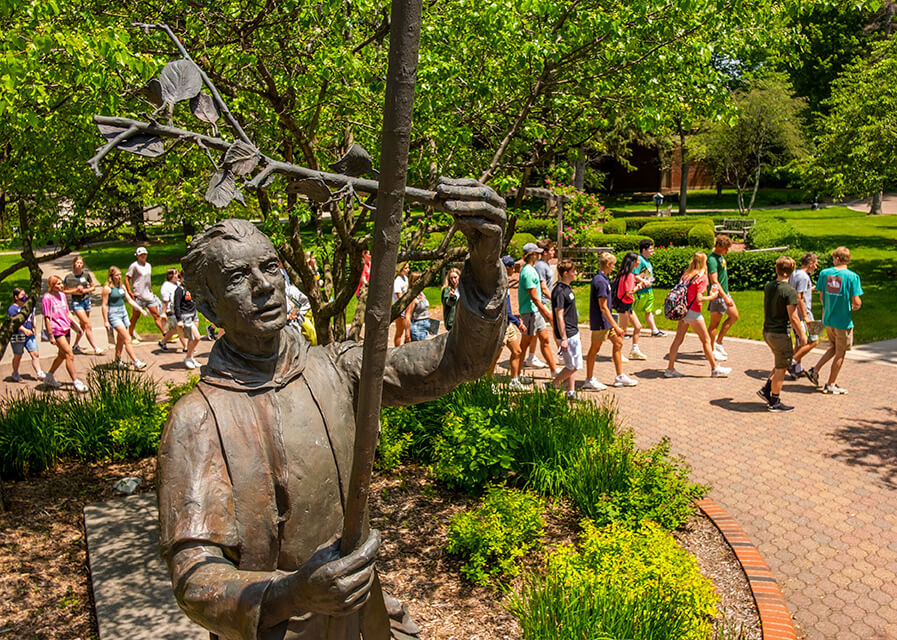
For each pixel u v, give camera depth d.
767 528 6.46
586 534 5.49
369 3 5.30
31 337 11.55
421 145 6.15
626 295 11.79
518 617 4.47
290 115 5.85
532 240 20.45
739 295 17.53
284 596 1.84
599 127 6.80
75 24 4.75
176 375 11.77
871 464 7.74
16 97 4.25
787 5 6.34
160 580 5.27
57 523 6.43
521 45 5.67
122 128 1.74
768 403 9.50
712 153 33.75
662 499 6.20
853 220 33.91
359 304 7.55
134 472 7.46
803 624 5.16
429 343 2.45
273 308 2.23
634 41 5.78
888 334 13.23
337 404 2.43
